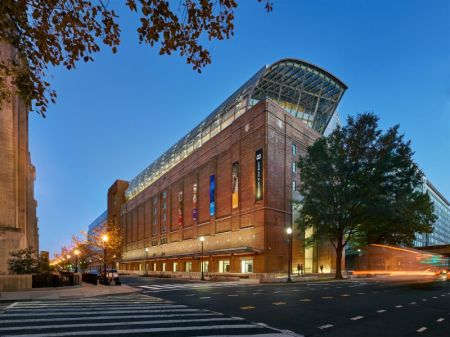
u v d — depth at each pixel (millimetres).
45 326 9938
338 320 11484
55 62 7234
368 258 50625
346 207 39219
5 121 30047
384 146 40844
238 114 58438
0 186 29125
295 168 53156
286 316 12289
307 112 66188
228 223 53562
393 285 29391
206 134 68188
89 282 33875
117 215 122062
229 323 10711
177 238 71438
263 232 44906
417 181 40594
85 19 6660
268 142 47531
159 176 91875
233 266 50094
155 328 9703
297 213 51812
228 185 54719
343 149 42125
